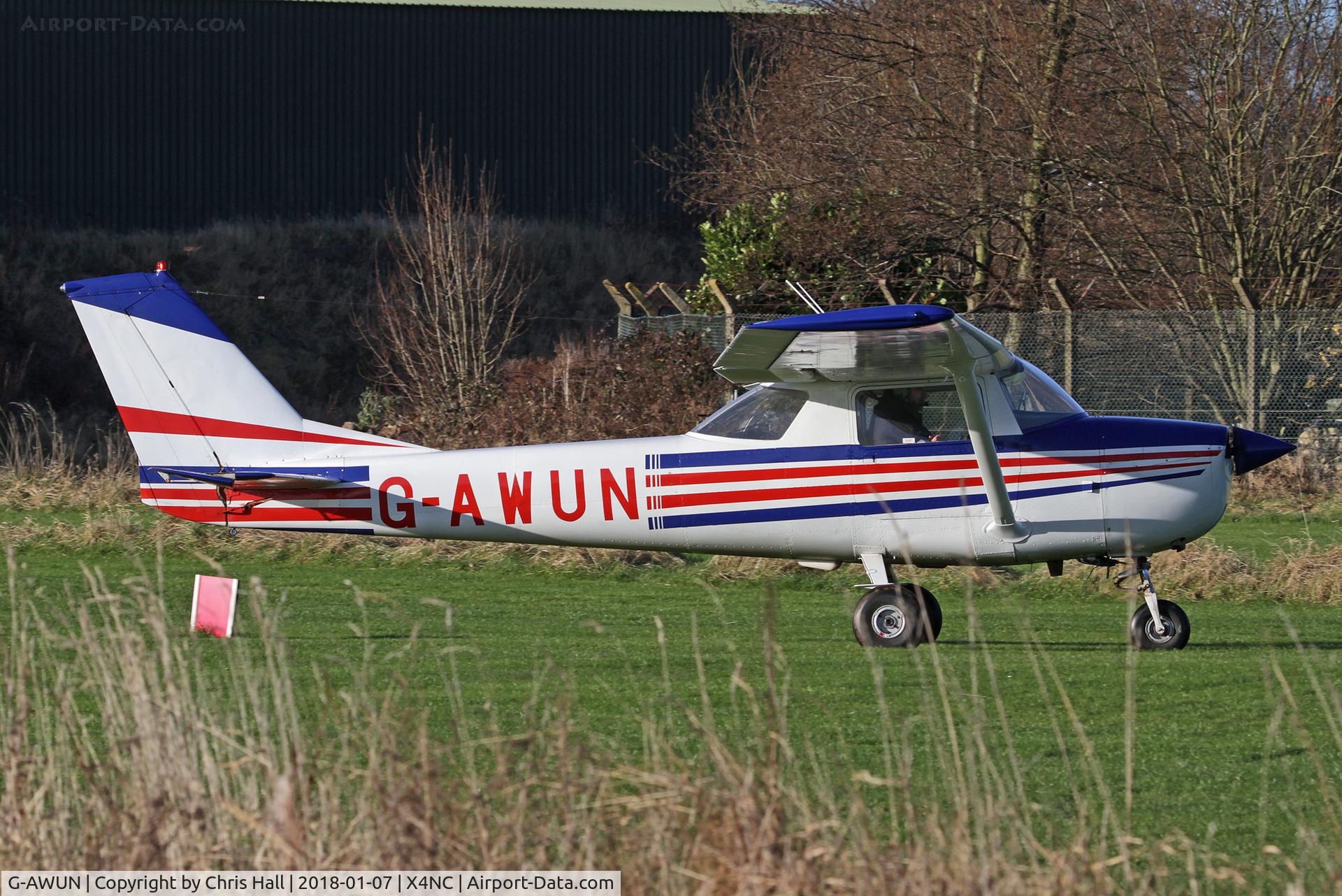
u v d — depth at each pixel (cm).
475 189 11950
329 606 3297
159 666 2311
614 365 5578
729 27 12075
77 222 11462
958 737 2069
